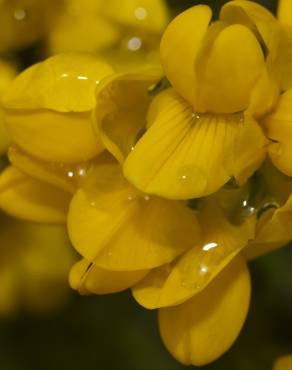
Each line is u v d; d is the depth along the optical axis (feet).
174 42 0.47
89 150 0.49
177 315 0.49
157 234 0.48
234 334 0.49
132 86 0.48
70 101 0.48
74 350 0.63
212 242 0.49
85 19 0.55
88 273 0.48
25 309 0.63
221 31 0.46
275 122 0.47
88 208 0.49
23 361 0.63
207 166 0.47
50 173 0.49
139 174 0.46
